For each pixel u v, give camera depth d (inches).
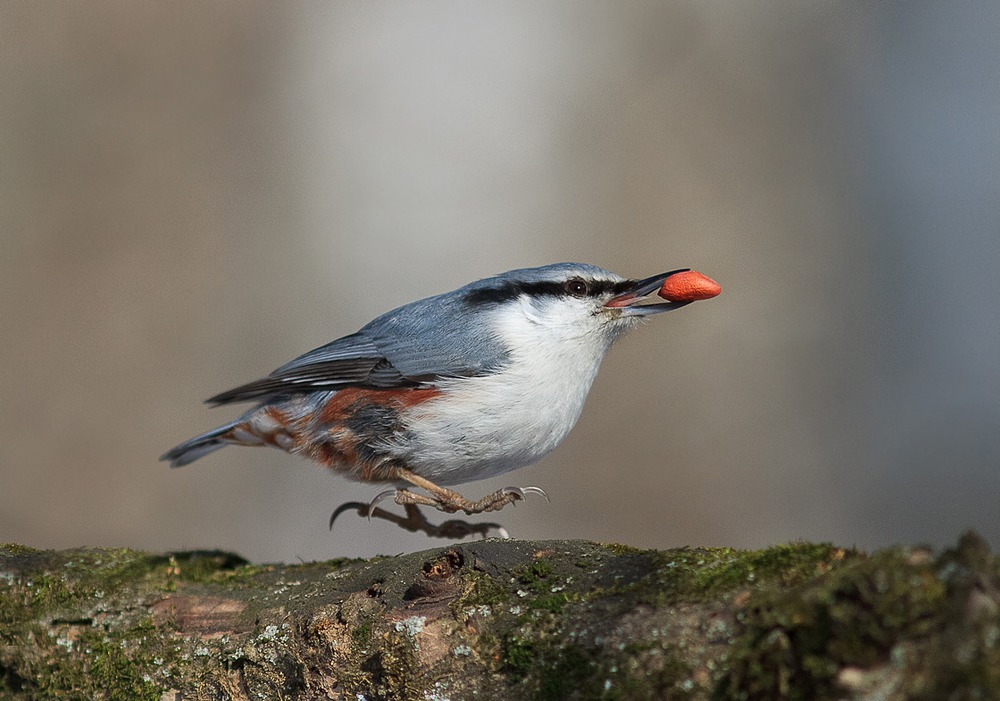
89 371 472.7
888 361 546.6
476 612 156.8
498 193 560.7
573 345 248.2
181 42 534.9
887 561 121.0
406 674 155.9
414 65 574.9
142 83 526.0
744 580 140.6
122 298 491.8
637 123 569.0
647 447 495.8
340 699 164.7
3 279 473.1
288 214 543.2
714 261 548.1
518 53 576.4
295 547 451.5
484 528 251.4
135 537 446.3
